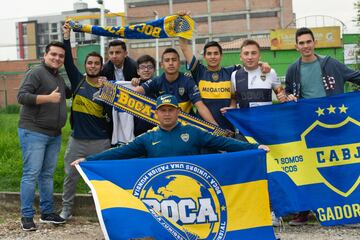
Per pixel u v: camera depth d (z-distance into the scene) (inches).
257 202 228.4
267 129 282.2
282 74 2138.3
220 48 287.6
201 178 226.8
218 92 286.2
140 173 225.0
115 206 213.5
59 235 281.4
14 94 2356.1
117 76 317.4
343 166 283.9
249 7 3651.6
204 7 3708.2
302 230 281.6
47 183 298.5
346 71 290.7
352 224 290.2
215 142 235.1
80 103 298.2
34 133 284.8
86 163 224.7
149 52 2992.1
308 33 287.0
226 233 224.7
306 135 283.9
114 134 302.8
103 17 1042.1
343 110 285.0
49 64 287.7
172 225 218.8
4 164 429.1
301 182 281.4
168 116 231.6
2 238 276.7
